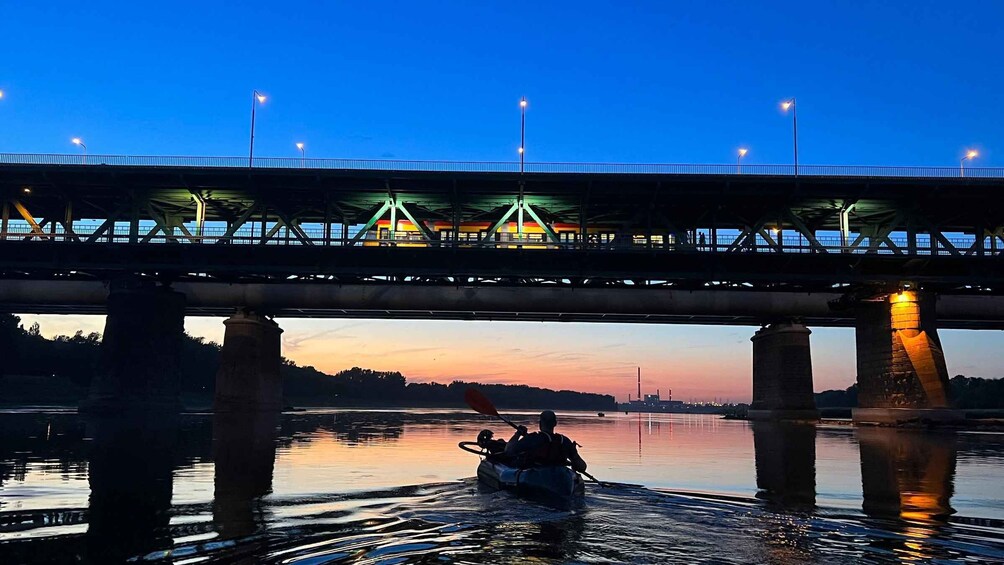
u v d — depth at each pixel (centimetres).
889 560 651
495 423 4712
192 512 879
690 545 706
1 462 1515
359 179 5394
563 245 5375
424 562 630
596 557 655
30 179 5275
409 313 6312
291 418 4978
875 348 5500
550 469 1036
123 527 782
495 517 844
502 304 5834
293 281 5891
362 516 849
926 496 1071
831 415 10894
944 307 6041
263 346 5984
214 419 4338
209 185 5350
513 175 5319
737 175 5291
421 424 4353
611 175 5325
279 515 855
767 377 6475
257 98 5384
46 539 721
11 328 10169
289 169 5266
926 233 5912
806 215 6166
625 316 6397
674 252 5244
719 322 6675
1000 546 711
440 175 5309
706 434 3491
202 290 5847
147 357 5288
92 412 5025
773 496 1052
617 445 2456
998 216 5625
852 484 1232
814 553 678
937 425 4716
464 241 5334
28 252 5297
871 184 5219
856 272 5472
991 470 1518
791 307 6022
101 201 5969
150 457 1659
